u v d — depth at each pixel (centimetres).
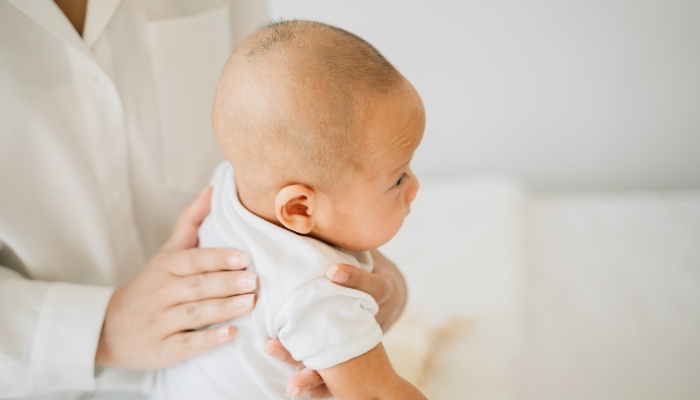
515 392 118
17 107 87
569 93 197
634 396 118
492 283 144
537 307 144
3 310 87
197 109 109
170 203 111
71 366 88
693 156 200
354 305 75
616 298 144
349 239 81
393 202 80
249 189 80
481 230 163
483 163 214
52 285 91
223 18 108
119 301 89
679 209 174
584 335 134
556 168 210
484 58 196
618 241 163
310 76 72
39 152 90
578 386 122
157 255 91
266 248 78
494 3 187
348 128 72
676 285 146
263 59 74
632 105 196
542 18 187
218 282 79
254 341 80
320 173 74
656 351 128
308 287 74
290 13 196
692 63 187
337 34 76
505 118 204
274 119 72
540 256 161
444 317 135
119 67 98
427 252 158
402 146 75
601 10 184
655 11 182
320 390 80
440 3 189
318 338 74
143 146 103
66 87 92
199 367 85
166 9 101
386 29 195
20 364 87
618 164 206
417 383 114
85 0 92
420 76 201
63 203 94
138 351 87
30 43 88
